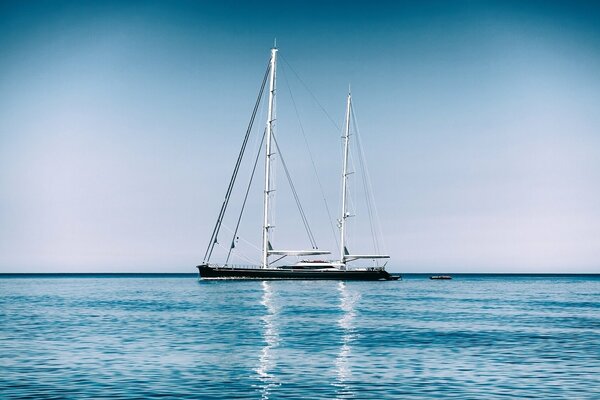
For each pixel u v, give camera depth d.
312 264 135.12
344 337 49.31
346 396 28.48
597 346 44.59
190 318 65.19
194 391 29.38
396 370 34.81
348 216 138.62
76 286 178.62
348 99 138.88
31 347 43.47
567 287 179.00
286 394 28.83
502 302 97.00
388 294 113.69
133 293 125.25
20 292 133.88
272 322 60.88
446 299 102.50
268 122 130.00
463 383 31.36
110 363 36.81
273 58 130.25
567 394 29.03
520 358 39.09
